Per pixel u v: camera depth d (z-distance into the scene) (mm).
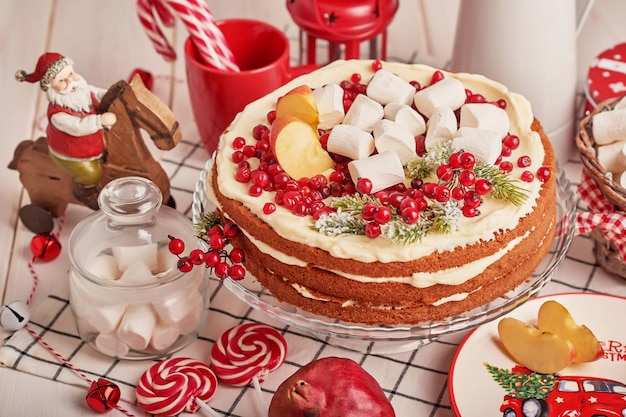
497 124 928
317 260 875
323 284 882
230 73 1047
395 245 863
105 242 935
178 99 1179
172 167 1104
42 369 938
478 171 888
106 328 926
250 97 1062
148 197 926
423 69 998
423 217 878
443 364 944
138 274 919
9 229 1063
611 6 1212
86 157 995
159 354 947
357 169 891
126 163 1011
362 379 875
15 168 1031
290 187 891
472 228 869
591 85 1099
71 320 977
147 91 990
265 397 923
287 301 905
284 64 1072
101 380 907
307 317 899
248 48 1116
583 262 1018
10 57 1215
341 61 1006
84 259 932
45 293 1009
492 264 883
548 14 1027
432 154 897
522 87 1055
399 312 887
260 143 929
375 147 920
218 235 912
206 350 958
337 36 1104
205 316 964
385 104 964
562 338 907
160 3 1103
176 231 947
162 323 935
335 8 1102
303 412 855
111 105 984
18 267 1029
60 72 965
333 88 950
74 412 917
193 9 1042
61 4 1251
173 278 920
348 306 888
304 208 880
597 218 955
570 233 944
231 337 947
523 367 918
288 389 864
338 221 873
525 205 887
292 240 875
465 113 936
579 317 951
